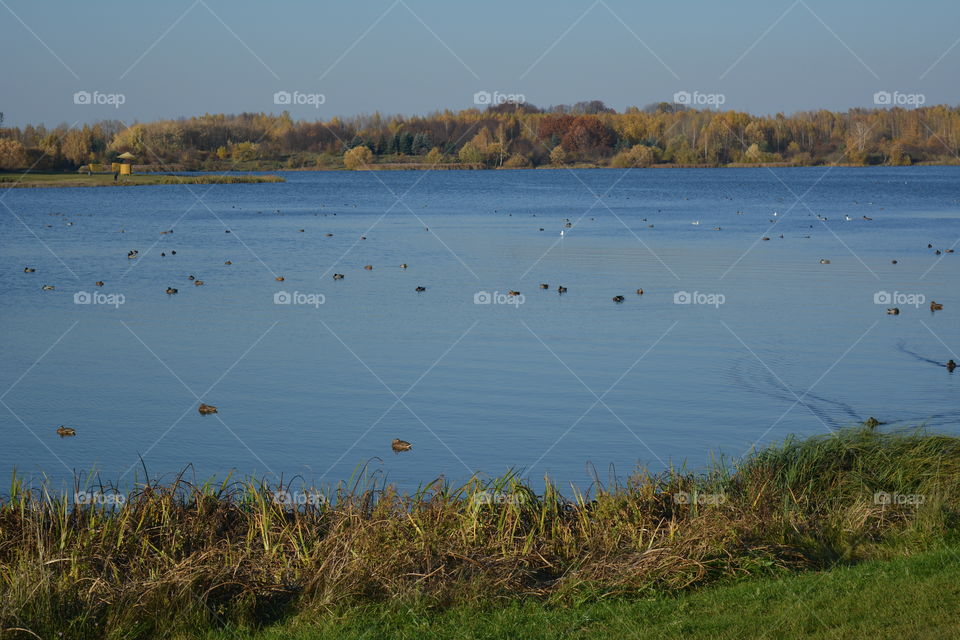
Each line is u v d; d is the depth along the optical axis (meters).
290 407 18.27
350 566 9.10
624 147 183.50
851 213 75.44
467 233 57.06
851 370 20.89
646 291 32.69
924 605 8.01
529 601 8.80
